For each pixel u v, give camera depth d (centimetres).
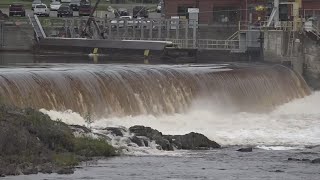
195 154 6625
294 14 13075
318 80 11994
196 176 5628
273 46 12244
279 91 10600
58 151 6141
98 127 7144
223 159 6406
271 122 8956
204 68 10025
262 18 14050
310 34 12088
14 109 6519
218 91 9506
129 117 8288
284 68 11175
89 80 8275
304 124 8906
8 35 15738
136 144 6719
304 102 10756
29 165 5691
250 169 5981
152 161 6159
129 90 8550
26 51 15600
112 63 11775
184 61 12938
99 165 5897
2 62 11500
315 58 12038
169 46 13538
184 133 7788
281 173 5847
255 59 12850
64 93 7925
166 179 5484
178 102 9006
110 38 15488
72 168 5731
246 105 9800
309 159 6494
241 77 10031
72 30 15775
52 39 15038
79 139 6372
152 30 15238
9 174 5416
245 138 7756
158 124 8250
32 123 6269
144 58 13612
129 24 15625
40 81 7844
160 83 8931
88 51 14500
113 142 6644
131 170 5753
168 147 6800
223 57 13238
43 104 7650
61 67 9862
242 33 13038
